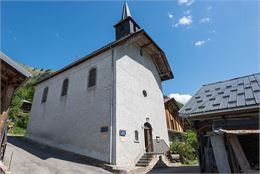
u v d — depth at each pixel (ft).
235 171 17.47
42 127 52.65
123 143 35.94
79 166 31.35
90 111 41.16
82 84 46.39
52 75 58.08
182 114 23.65
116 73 40.40
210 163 21.76
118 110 37.35
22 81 23.56
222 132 17.62
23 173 22.77
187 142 56.59
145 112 46.70
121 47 45.47
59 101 50.78
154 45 53.36
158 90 57.67
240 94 22.33
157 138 46.42
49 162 31.04
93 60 46.96
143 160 38.68
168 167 41.32
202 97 25.77
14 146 42.68
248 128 19.89
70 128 43.70
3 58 19.71
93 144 37.29
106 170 31.48
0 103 21.84
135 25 57.11
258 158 19.01
